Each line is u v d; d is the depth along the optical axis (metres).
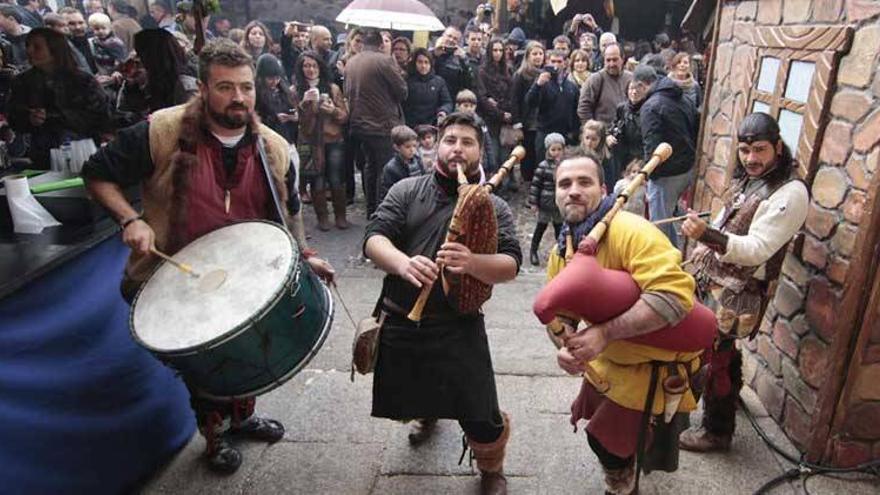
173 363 1.69
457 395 1.92
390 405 1.97
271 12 11.95
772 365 2.65
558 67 5.86
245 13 11.84
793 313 2.48
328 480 2.26
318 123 4.93
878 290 2.06
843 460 2.28
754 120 2.10
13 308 1.78
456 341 1.91
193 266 1.89
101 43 5.82
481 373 1.94
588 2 9.64
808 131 2.36
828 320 2.25
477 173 1.90
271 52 6.35
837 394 2.23
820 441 2.29
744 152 2.15
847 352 2.17
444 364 1.90
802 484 2.24
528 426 2.58
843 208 2.19
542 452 2.42
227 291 1.78
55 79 3.09
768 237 2.04
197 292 1.81
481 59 6.58
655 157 1.77
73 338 1.99
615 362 1.80
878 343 2.14
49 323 1.90
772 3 2.79
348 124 5.08
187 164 1.90
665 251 1.59
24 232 2.12
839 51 2.20
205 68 1.83
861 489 2.22
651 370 1.76
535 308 1.53
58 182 2.38
